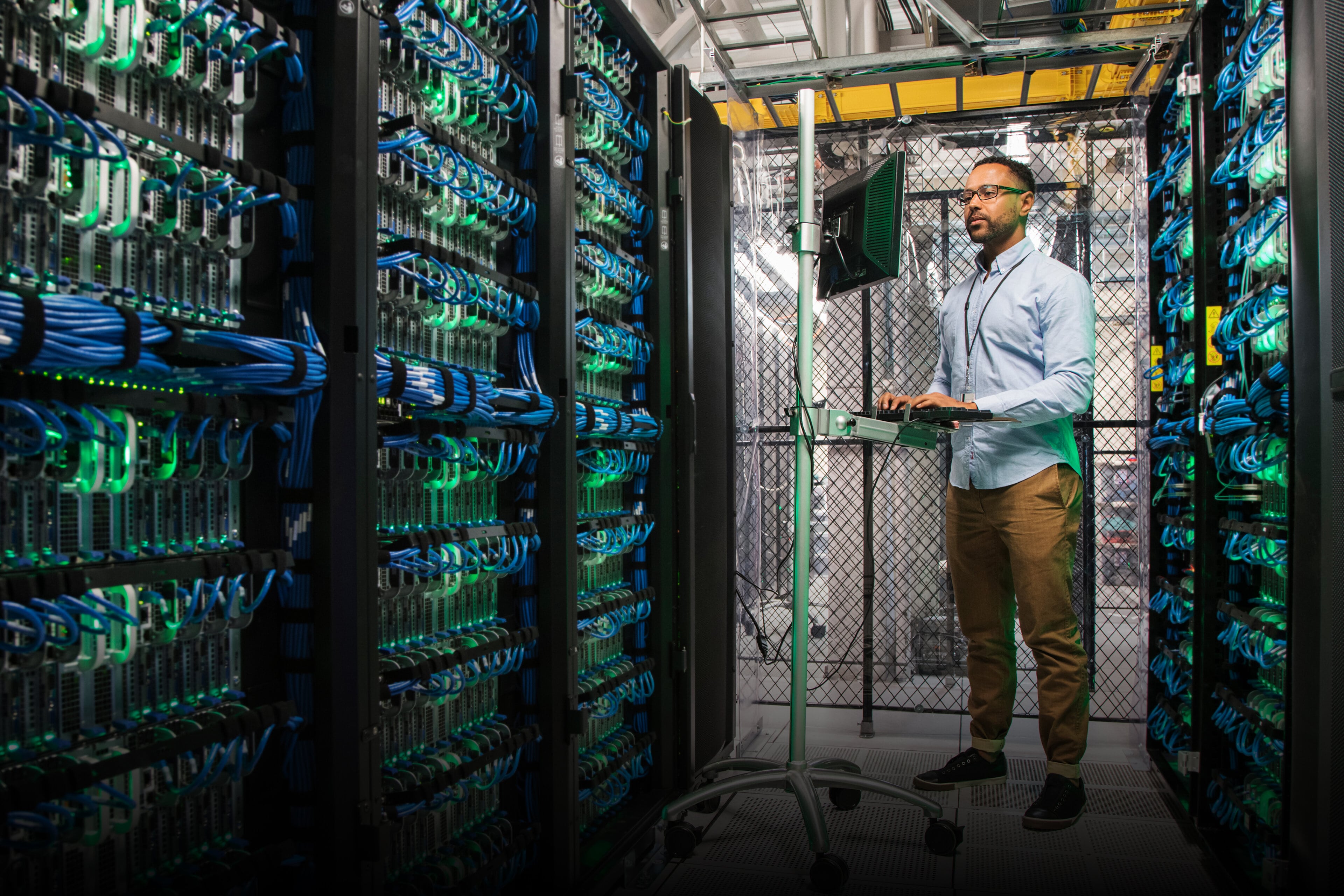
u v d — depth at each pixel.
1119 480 3.93
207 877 1.28
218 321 1.38
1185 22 3.15
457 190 1.86
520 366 2.17
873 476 4.14
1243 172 2.36
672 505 2.93
